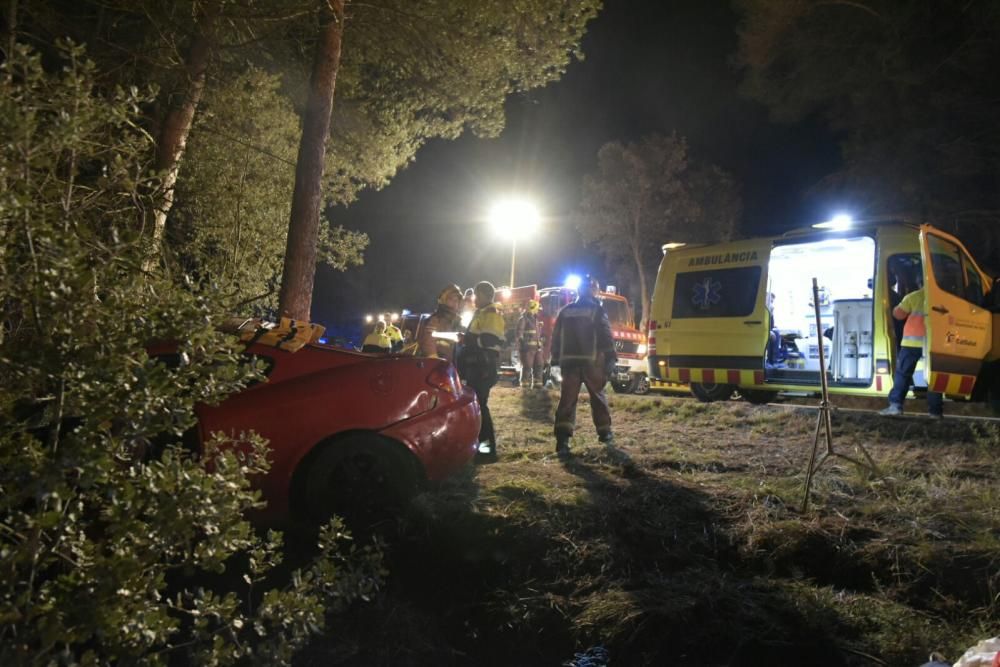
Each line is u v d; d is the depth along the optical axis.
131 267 2.43
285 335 5.22
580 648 3.92
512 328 19.80
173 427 2.31
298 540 4.76
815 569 4.45
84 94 2.30
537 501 5.02
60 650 2.28
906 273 9.17
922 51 19.48
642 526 4.82
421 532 4.71
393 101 12.34
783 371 10.65
